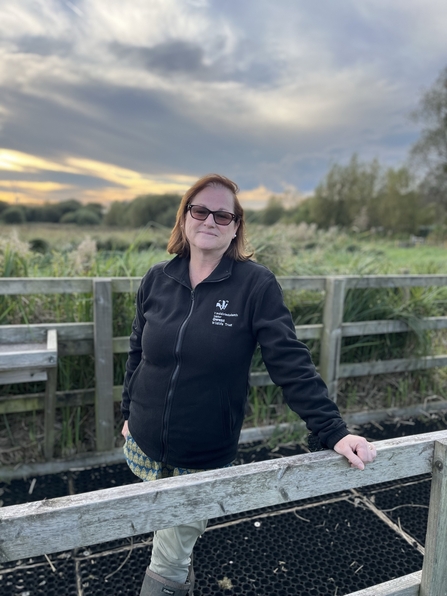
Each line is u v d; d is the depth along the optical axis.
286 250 4.25
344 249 6.65
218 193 1.52
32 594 1.96
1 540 0.96
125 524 1.05
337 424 1.30
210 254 1.54
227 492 1.13
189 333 1.46
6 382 2.63
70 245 4.54
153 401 1.50
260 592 1.98
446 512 1.33
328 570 2.13
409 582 1.42
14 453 2.97
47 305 3.44
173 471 1.56
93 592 1.98
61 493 2.73
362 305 3.98
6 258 3.46
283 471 1.18
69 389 3.21
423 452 1.33
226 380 1.45
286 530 2.42
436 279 3.91
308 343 3.82
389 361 3.87
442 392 4.18
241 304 1.47
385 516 2.56
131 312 3.35
